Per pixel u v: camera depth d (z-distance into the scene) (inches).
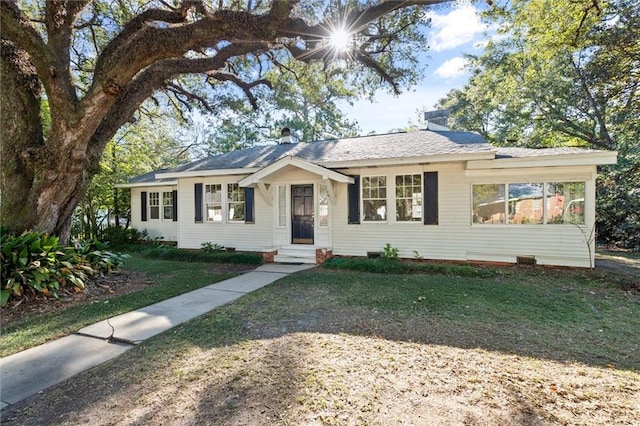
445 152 330.3
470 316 186.7
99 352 149.6
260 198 445.4
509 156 328.2
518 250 331.3
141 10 382.9
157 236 589.3
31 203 269.6
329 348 144.8
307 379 118.7
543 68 620.7
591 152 293.6
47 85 241.1
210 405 105.4
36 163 263.4
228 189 468.8
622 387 112.3
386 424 93.8
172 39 234.5
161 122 716.7
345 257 393.1
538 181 322.7
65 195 282.0
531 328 168.9
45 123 414.3
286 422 95.7
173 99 504.1
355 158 375.6
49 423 99.3
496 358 134.6
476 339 154.3
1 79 267.9
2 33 229.6
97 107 250.1
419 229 365.7
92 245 312.2
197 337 162.1
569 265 315.6
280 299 226.5
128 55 234.8
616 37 445.4
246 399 108.0
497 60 693.3
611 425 92.4
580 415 96.9
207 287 270.8
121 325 181.9
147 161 767.7
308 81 471.5
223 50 286.5
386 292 239.1
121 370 131.3
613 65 476.7
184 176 472.7
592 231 306.7
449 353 139.1
